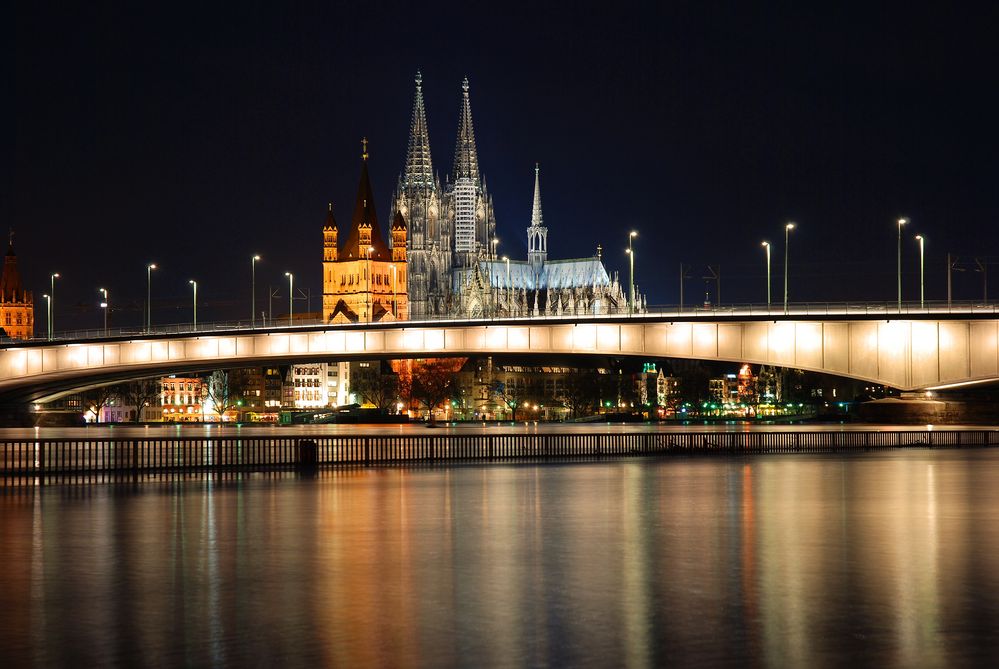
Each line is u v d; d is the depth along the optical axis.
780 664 41.31
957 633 45.34
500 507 86.50
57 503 89.62
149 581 56.19
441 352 181.38
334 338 187.88
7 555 64.00
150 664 41.50
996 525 75.44
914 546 66.44
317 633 45.59
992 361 152.62
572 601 51.28
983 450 152.88
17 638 45.03
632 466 128.88
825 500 90.81
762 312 164.25
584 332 170.75
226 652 42.91
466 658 42.03
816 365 158.88
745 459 140.12
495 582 55.66
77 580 56.47
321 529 74.12
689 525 75.94
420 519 79.50
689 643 43.97
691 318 163.25
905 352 155.62
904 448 158.50
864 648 43.25
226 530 73.81
